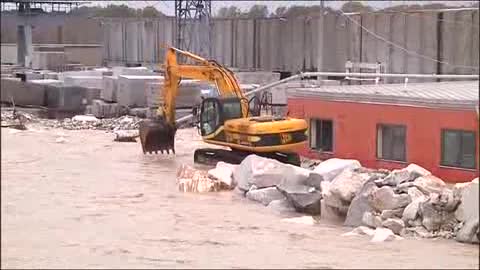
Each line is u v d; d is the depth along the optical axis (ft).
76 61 362.74
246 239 70.90
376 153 110.42
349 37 236.22
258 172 98.22
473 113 96.73
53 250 65.31
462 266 58.70
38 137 167.12
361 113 112.57
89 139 164.96
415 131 104.53
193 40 285.02
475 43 199.62
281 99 190.80
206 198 96.53
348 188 81.71
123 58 346.95
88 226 77.92
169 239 70.90
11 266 58.80
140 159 134.41
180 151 143.54
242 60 283.79
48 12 288.30
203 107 121.60
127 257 62.34
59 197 96.68
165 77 134.92
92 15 384.27
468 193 70.79
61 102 209.05
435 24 209.56
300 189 87.76
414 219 74.18
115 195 98.48
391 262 60.13
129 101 201.77
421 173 83.15
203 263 59.77
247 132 112.88
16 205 90.84
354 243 68.85
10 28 323.57
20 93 214.69
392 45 221.87
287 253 64.03
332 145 117.91
